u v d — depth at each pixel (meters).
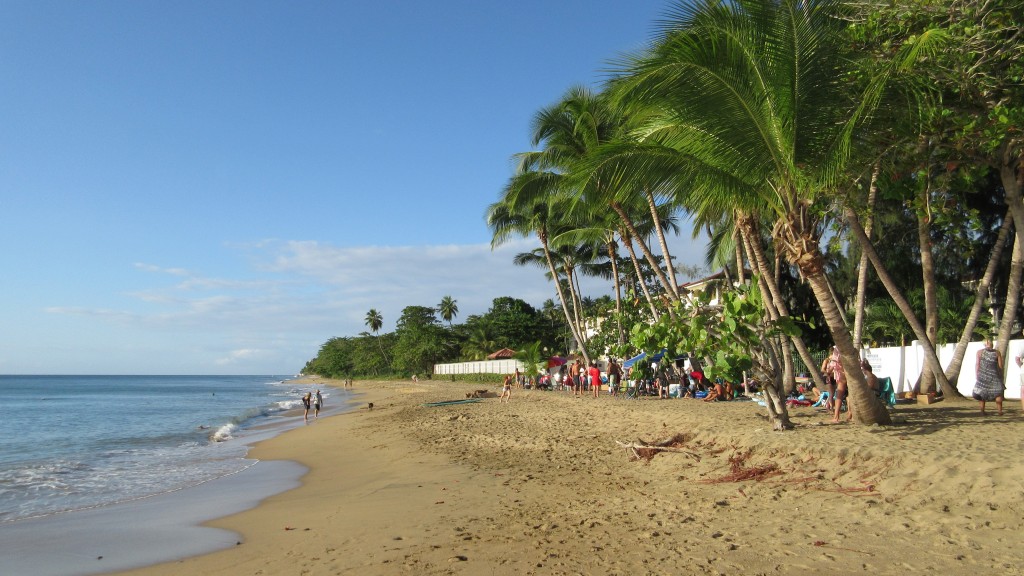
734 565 5.33
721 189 9.79
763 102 9.17
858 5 10.05
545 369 37.50
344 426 25.31
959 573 4.77
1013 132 9.48
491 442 15.59
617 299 30.78
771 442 9.26
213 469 15.67
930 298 13.88
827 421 10.70
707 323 10.18
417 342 86.56
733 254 22.42
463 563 6.02
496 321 76.50
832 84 9.11
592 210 12.20
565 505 8.34
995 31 9.01
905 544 5.50
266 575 6.39
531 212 30.14
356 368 117.12
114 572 7.05
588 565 5.65
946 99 10.08
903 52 9.40
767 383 10.09
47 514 10.66
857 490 7.25
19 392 92.44
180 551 7.75
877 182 10.92
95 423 33.56
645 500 8.16
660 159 9.59
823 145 9.20
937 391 14.02
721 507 7.37
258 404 56.06
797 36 8.68
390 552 6.68
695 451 10.34
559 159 21.05
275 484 12.86
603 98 11.82
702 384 20.38
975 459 6.88
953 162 10.45
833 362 11.95
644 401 19.28
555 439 14.69
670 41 8.80
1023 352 13.57
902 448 7.78
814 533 6.02
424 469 12.68
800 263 9.59
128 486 13.40
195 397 73.62
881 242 21.06
